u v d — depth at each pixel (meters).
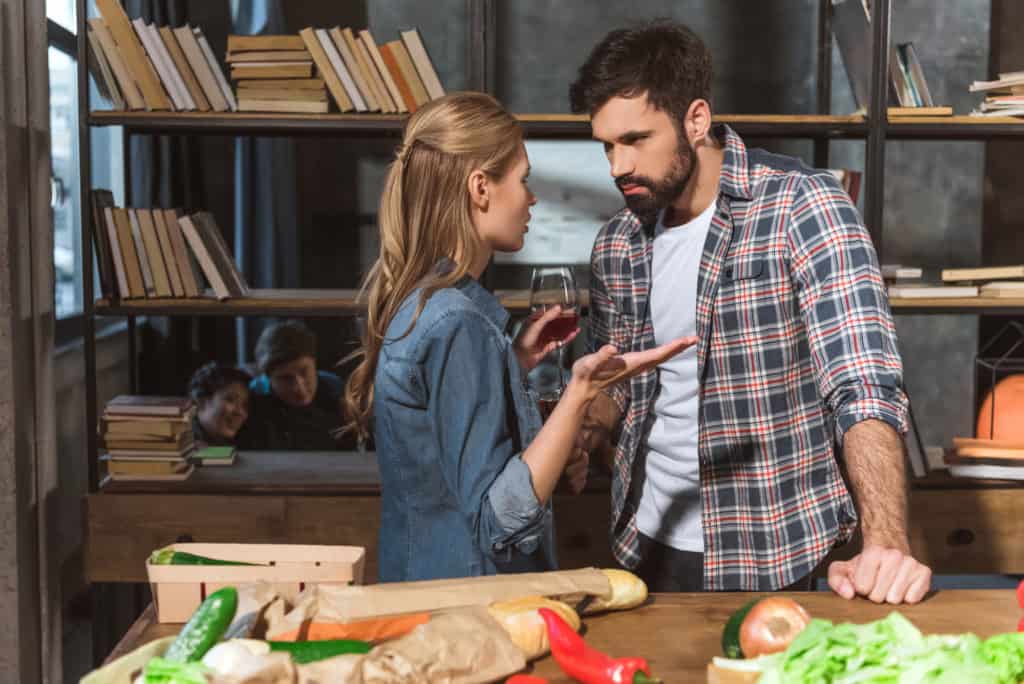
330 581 1.33
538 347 1.85
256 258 3.63
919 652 0.94
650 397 2.03
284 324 3.59
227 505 2.96
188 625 1.03
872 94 2.97
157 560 1.37
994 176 3.69
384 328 1.54
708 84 1.87
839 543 1.92
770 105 3.61
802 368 1.91
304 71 2.95
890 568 1.36
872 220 3.01
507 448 1.42
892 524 1.46
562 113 3.58
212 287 3.07
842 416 1.60
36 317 2.88
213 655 1.00
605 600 1.29
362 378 1.58
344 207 3.65
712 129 1.97
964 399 3.76
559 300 1.85
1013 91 3.03
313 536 2.98
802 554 1.90
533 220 3.61
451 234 1.52
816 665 0.94
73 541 3.40
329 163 3.64
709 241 1.91
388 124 2.96
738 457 1.92
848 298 1.72
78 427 3.44
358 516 2.98
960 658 0.96
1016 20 3.60
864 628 0.97
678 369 1.98
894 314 3.04
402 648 1.05
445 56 3.54
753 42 3.59
